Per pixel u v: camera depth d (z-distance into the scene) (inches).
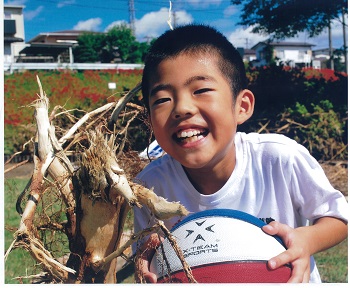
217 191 79.4
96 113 87.3
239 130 304.7
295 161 78.7
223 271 63.9
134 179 78.6
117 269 112.4
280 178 78.7
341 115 338.0
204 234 66.9
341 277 122.2
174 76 68.6
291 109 320.2
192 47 69.8
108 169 64.4
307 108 333.7
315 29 432.8
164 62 69.7
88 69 758.5
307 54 1097.4
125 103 88.0
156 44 73.0
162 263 68.1
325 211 77.3
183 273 65.2
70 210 73.4
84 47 1078.4
